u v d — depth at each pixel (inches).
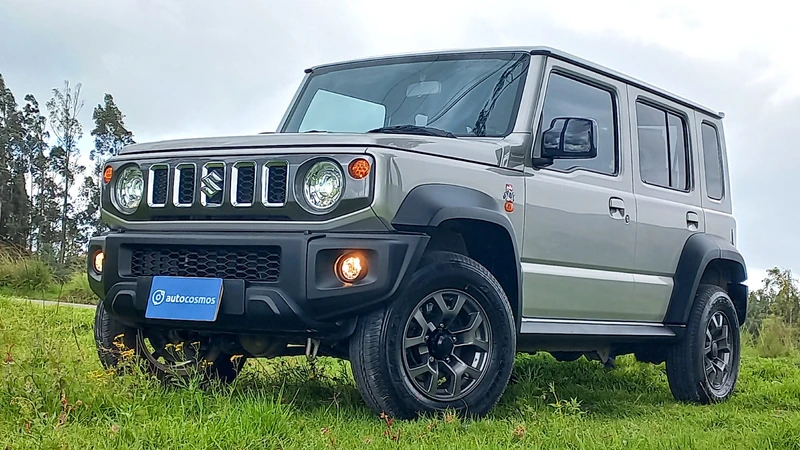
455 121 217.2
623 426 199.6
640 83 256.5
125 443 144.2
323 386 216.4
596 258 228.5
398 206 176.1
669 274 257.9
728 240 285.7
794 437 180.2
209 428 150.5
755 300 586.2
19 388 168.4
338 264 173.6
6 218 1283.2
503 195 199.2
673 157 269.0
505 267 200.4
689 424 212.4
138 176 195.2
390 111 229.3
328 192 176.1
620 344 254.8
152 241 187.3
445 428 172.7
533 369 280.4
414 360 182.2
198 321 178.9
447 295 186.1
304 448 151.4
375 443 157.0
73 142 1448.1
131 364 188.2
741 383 298.4
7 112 1411.2
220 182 184.1
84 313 386.3
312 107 246.2
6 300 384.5
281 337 184.4
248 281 178.2
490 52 229.0
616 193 237.5
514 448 161.5
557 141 208.5
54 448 139.6
